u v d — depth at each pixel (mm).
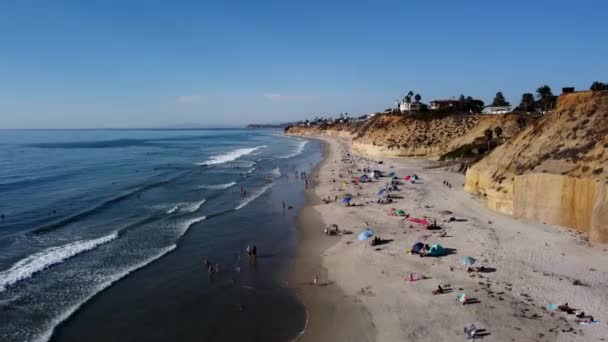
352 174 69688
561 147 36000
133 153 118625
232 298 24500
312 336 20391
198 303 23844
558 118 39062
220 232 37312
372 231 34750
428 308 22234
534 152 38250
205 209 45750
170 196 52750
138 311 22719
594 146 33062
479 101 141875
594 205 29812
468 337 19266
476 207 41062
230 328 21203
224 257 31172
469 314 21297
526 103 112500
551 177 33812
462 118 95688
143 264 29203
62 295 24172
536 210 35062
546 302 21984
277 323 21688
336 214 42719
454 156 75438
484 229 34125
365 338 19953
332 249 32469
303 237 35812
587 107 37062
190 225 39094
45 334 20031
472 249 30078
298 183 63188
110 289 25250
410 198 47406
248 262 30188
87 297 24000
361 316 22016
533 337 18969
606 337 18688
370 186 57312
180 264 29625
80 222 39594
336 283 26281
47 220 39938
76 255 30578
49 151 122125
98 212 43531
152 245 33281
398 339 19656
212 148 145375
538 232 32281
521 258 27844
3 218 40531
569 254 27969
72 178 66438
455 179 57844
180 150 133375
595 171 31234
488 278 25234
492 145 73500
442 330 20094
